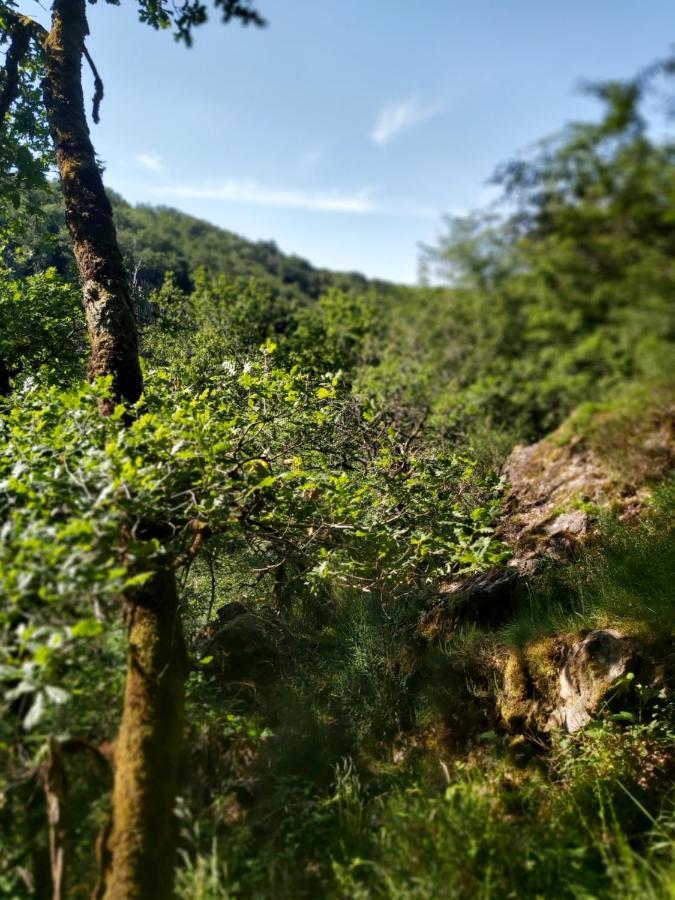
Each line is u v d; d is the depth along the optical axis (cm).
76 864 270
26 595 235
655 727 338
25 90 641
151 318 922
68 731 262
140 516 311
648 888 231
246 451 408
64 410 393
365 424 522
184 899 245
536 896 245
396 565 400
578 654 379
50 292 841
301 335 1577
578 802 304
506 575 499
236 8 459
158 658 303
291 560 461
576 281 592
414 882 251
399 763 390
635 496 563
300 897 273
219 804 310
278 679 464
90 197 487
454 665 439
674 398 631
